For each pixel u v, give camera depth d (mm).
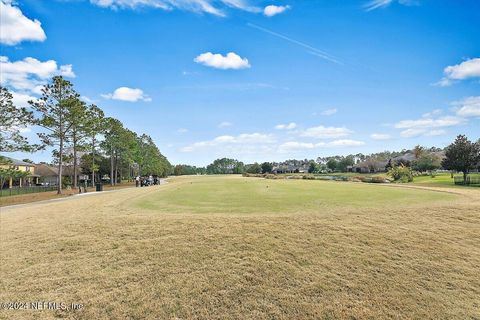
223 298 5398
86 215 10758
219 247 7250
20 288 5879
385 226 8438
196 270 6293
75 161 36656
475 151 36062
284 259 6633
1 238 8672
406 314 4988
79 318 4980
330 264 6426
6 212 14164
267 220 8914
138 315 5004
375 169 82875
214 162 144375
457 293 5527
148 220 9375
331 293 5500
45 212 12398
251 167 104562
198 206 12477
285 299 5348
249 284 5781
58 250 7484
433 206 10625
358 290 5582
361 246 7199
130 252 7172
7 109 25422
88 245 7672
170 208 12062
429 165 58312
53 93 30359
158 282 5906
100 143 45562
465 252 6996
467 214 9539
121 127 49969
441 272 6168
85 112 32875
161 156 85562
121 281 5988
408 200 13273
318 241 7438
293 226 8391
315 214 9672
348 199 13938
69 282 6027
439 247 7184
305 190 19422
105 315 5027
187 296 5461
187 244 7449
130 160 52875
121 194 19312
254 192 18406
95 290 5715
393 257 6715
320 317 4922
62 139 31391
